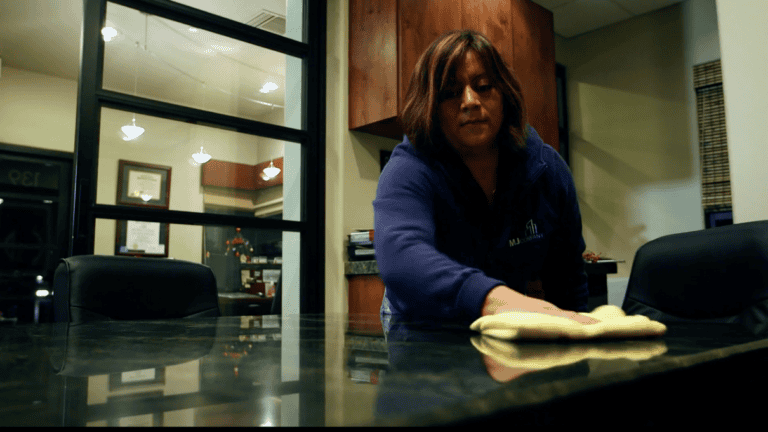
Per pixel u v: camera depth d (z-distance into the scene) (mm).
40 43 4418
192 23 2504
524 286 1042
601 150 4277
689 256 1062
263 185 4395
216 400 183
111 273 1149
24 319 4516
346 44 3006
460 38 846
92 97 2172
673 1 3883
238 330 583
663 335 422
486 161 936
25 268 4574
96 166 2164
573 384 209
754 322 915
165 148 4797
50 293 4660
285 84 3045
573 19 4188
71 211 2090
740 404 323
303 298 2744
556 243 1043
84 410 167
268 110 4949
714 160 3613
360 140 3018
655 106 3979
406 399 177
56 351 366
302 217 2816
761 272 937
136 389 207
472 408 167
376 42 2828
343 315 1001
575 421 207
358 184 2986
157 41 3887
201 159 4820
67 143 5039
